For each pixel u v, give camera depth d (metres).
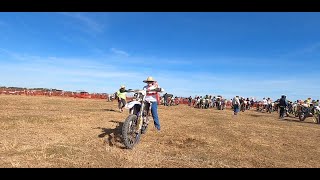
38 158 5.52
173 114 19.31
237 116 21.38
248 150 7.59
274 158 6.77
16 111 14.93
